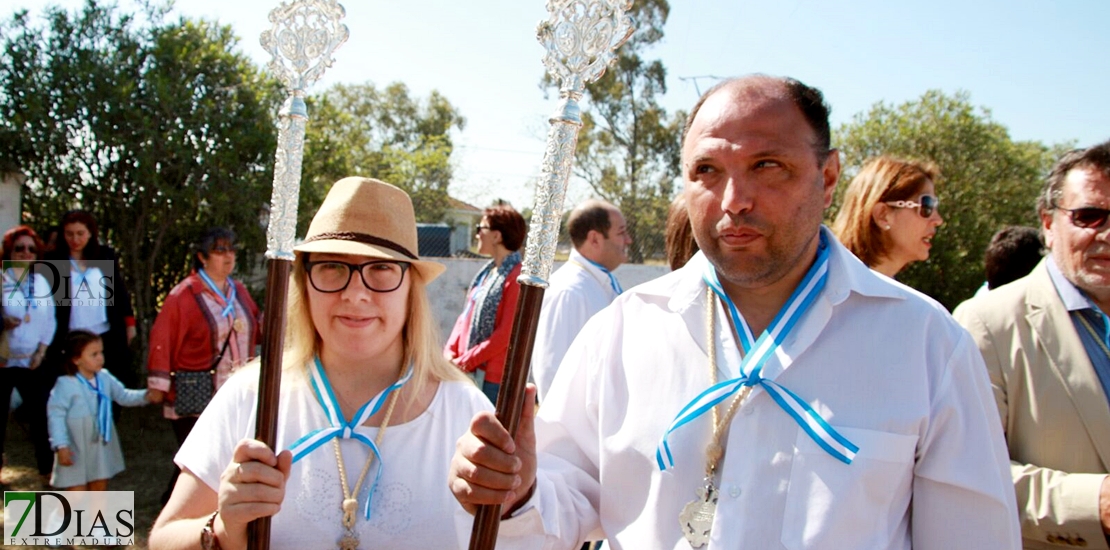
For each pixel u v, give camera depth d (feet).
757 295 5.49
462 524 6.04
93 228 19.56
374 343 6.24
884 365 5.03
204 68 28.99
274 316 4.93
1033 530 6.78
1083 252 6.93
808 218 4.99
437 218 66.80
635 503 5.47
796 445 4.94
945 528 4.91
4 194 26.73
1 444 18.65
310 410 6.28
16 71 27.02
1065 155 7.43
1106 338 6.95
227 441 6.07
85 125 27.35
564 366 6.32
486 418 4.61
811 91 5.13
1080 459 6.82
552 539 5.45
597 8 4.41
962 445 4.94
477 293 16.20
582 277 12.85
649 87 87.61
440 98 132.26
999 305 7.38
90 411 16.48
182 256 29.71
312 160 34.55
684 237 10.56
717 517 4.97
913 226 8.86
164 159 27.73
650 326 5.75
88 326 19.20
